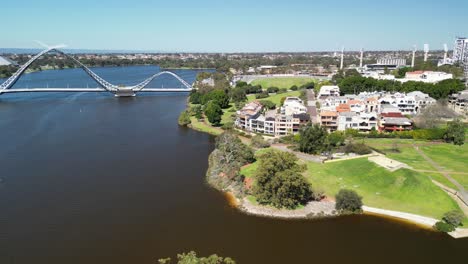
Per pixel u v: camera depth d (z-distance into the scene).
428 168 113.19
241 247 76.19
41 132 167.38
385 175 104.75
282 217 88.69
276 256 73.06
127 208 92.94
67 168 120.75
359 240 78.94
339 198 91.62
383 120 162.12
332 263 71.00
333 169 114.19
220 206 94.56
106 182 109.44
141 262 70.94
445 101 199.88
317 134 130.50
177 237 79.62
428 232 81.94
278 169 95.31
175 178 113.38
